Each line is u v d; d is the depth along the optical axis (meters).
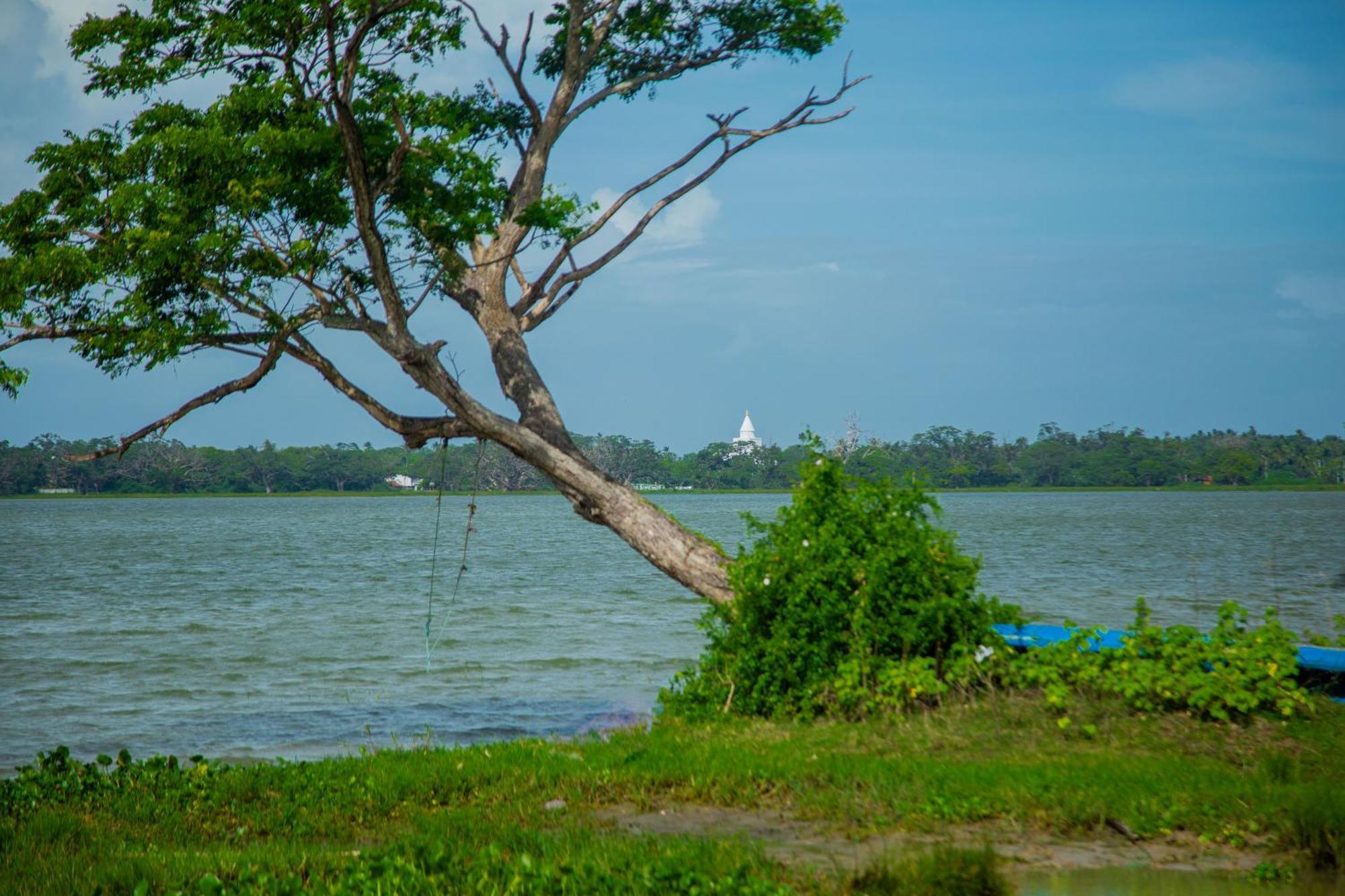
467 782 17.89
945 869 12.94
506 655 38.62
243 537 148.50
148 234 22.83
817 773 17.33
